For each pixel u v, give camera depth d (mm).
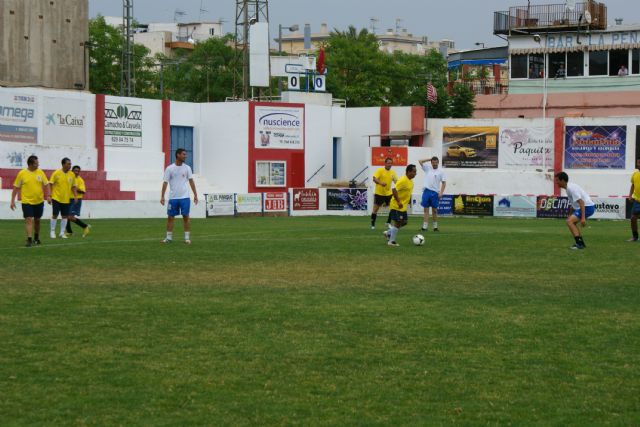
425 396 14789
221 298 23875
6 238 43406
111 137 82000
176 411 13906
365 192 81375
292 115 92438
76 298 23625
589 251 37938
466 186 92375
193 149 91750
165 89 156500
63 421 13398
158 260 32969
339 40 161625
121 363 16609
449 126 93250
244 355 17297
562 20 114500
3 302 22859
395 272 29844
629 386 15438
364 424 13391
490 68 149000
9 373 15891
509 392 15055
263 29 97062
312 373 16078
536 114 114500
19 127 74000
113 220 65375
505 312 22047
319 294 24734
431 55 172250
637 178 42938
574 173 89812
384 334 19297
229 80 151250
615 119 88625
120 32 156000
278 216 78125
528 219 74438
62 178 44031
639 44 109875
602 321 20922
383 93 157375
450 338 18953
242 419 13586
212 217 74750
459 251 37625
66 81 96875
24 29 92188
